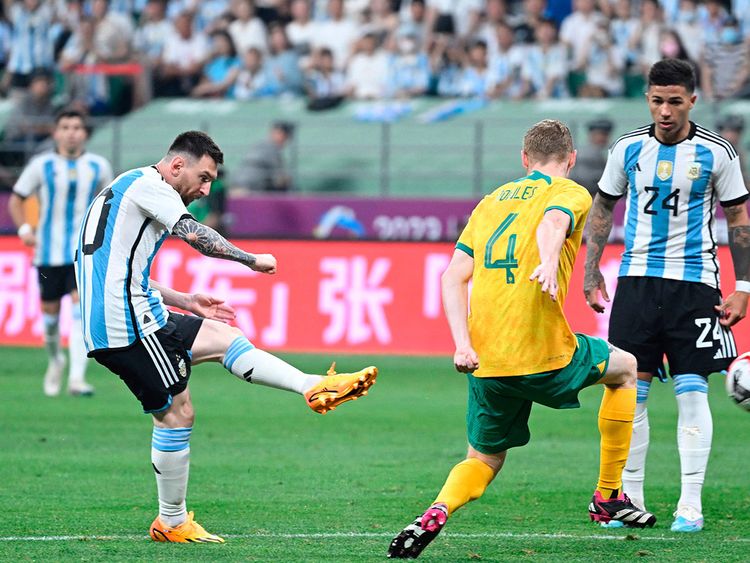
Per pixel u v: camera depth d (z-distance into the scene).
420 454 31.67
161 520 20.25
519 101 72.31
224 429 36.06
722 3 70.69
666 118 22.14
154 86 78.44
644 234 22.89
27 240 41.62
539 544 20.23
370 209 63.25
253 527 21.77
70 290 42.75
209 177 19.94
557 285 17.67
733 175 22.50
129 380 19.73
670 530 21.75
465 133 71.19
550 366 18.67
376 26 76.44
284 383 19.55
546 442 34.12
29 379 48.03
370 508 23.92
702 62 66.50
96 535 20.78
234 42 78.56
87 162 41.66
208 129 73.38
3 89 79.50
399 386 46.78
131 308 19.55
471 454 19.45
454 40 74.75
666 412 40.97
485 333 18.80
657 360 23.08
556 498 25.36
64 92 76.06
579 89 71.88
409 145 71.12
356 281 56.12
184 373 19.89
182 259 57.25
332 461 30.38
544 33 72.25
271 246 57.06
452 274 18.92
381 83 75.44
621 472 21.75
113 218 19.55
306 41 78.12
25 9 78.62
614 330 23.16
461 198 62.12
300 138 73.12
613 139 67.19
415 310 55.53
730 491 26.56
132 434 34.62
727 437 35.34
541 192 18.84
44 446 32.34
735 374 20.75
